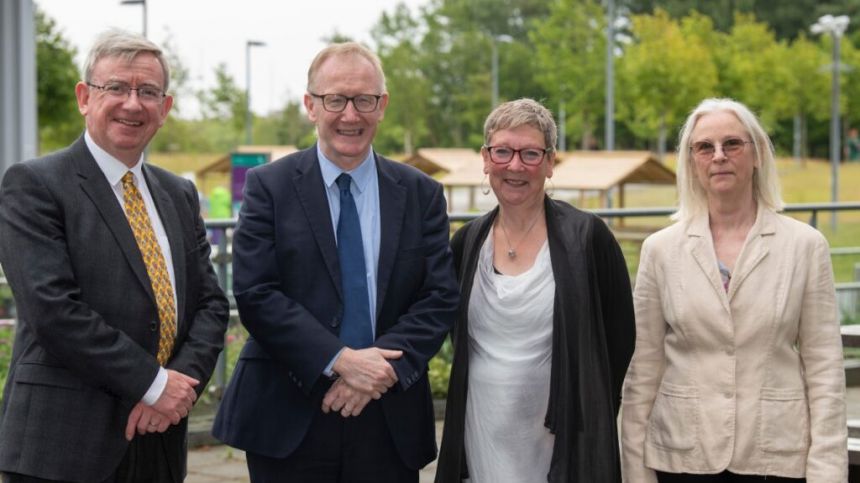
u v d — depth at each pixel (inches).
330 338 163.5
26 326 158.1
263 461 171.3
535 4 3462.1
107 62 159.5
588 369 165.2
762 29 2240.4
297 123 2372.0
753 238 166.1
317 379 162.6
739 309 164.6
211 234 313.3
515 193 170.1
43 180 155.7
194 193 173.6
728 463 163.2
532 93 2942.9
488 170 171.3
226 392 174.4
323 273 167.9
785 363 165.0
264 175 171.2
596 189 976.9
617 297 170.9
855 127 2989.7
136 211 161.9
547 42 2213.3
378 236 171.2
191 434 284.7
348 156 169.5
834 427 161.6
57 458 154.0
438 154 1320.1
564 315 165.8
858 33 2856.8
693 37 1925.4
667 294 169.6
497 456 169.2
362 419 170.4
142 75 160.1
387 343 165.9
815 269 164.1
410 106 2554.1
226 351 298.5
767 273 164.7
